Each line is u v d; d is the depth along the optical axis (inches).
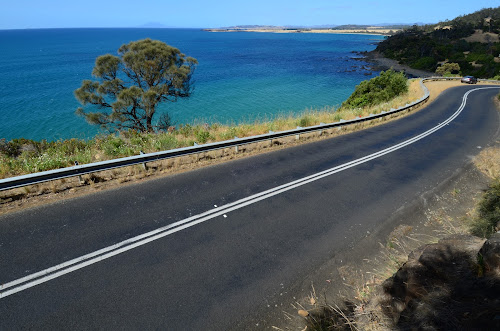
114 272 184.5
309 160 412.2
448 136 606.2
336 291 188.7
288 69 2883.9
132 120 722.8
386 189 335.0
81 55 4399.6
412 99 1094.4
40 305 159.0
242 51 5088.6
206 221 245.9
